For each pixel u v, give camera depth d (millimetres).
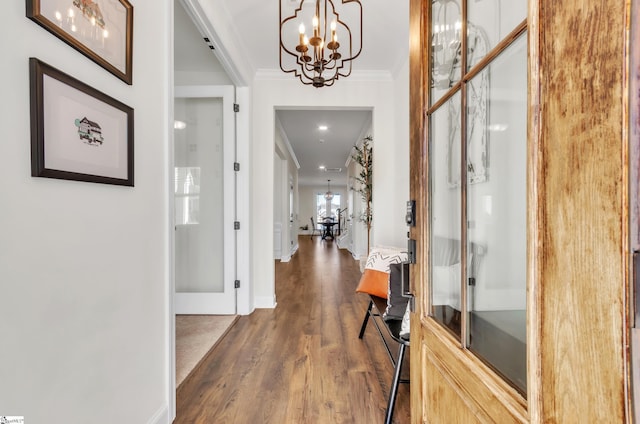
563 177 502
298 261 6645
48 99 842
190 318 3004
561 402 504
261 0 2207
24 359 796
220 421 1529
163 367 1447
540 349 556
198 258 3217
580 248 468
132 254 1225
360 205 6371
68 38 911
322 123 5129
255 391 1776
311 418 1553
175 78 3180
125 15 1171
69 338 926
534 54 571
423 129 1107
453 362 914
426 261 1108
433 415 1036
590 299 449
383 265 2371
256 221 3400
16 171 775
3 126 748
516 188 818
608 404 417
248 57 3029
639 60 385
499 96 872
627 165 396
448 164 1106
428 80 1110
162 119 1448
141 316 1283
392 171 3414
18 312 780
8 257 758
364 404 1661
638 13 384
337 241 11234
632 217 393
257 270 3385
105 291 1075
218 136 3203
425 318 1104
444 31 1104
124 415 1171
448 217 1111
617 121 405
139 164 1273
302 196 15594
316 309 3281
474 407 798
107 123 1065
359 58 3064
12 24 768
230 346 2367
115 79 1126
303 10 2303
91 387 1010
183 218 3225
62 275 903
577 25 469
